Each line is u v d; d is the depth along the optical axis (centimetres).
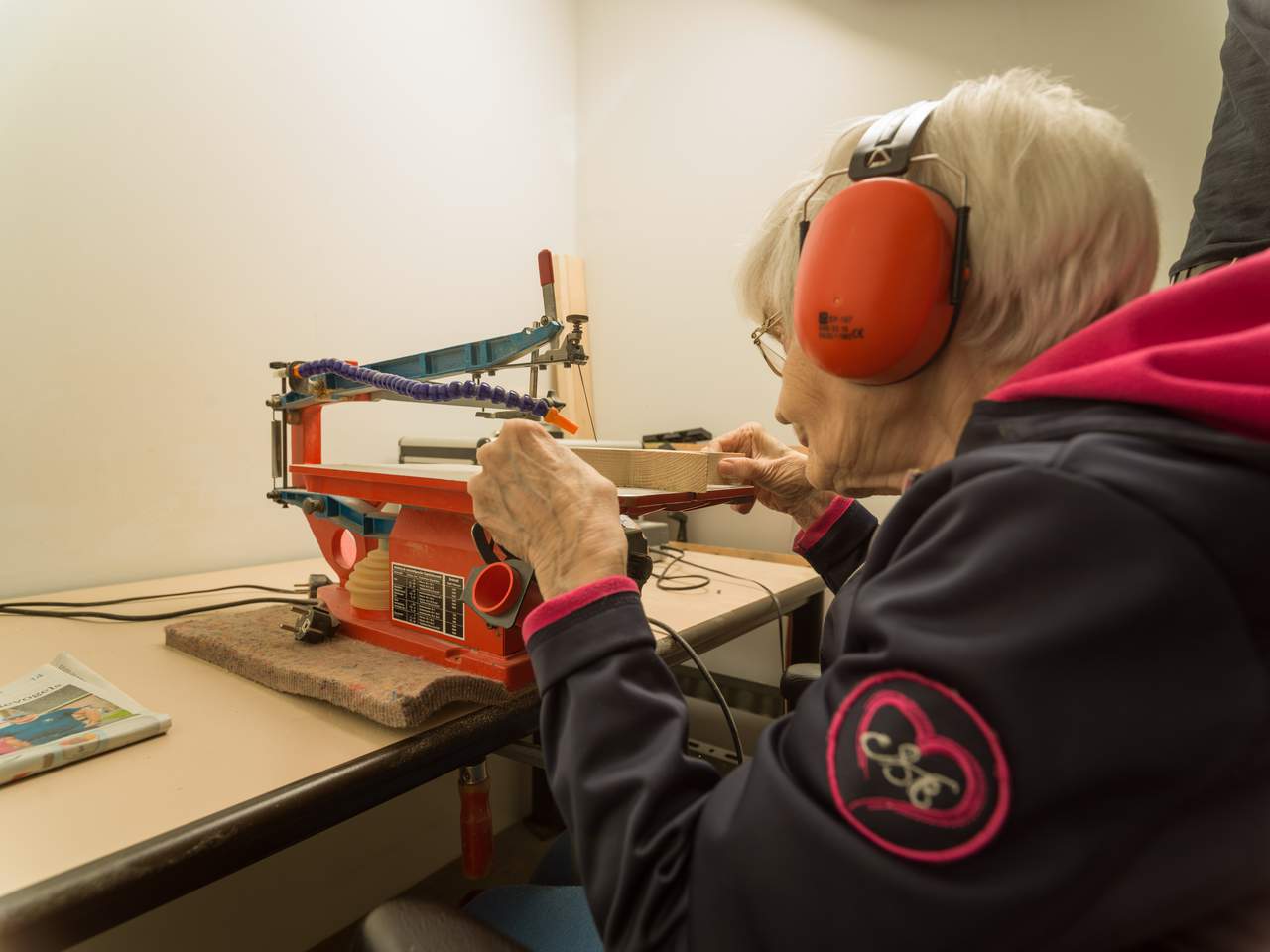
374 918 43
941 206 43
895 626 33
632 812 40
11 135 112
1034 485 31
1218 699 27
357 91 159
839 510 87
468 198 185
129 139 124
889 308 41
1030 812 28
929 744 30
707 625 103
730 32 182
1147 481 29
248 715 68
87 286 121
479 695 68
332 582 122
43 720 63
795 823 33
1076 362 37
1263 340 32
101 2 120
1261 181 89
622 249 206
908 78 155
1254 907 32
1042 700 28
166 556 133
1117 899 29
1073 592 29
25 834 48
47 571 119
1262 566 28
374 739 63
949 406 48
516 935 64
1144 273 44
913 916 29
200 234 135
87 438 122
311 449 100
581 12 213
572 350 77
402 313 171
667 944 38
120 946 115
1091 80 135
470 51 183
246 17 139
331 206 155
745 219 181
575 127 216
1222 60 98
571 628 47
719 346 187
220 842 49
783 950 32
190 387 135
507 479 59
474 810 77
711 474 71
